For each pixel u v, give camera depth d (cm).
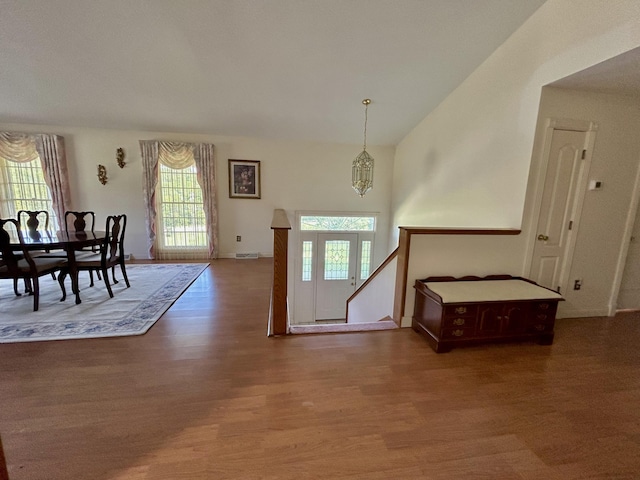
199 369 193
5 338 228
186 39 281
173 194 515
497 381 188
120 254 357
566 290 288
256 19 259
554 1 231
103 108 411
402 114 432
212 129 488
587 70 212
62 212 473
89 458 126
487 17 256
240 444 135
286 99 390
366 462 128
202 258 536
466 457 132
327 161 548
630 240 296
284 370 194
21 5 241
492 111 300
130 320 264
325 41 285
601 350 230
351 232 587
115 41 282
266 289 365
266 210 544
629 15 184
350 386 179
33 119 439
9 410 153
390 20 261
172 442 135
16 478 117
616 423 154
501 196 289
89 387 173
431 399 169
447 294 223
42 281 378
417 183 470
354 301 461
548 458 132
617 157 270
